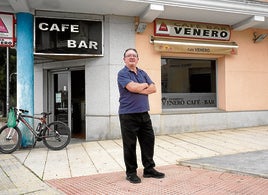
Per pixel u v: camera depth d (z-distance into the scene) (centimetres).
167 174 479
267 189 390
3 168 545
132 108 441
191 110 1012
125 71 450
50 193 404
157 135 920
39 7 796
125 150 446
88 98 900
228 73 1028
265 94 1088
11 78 2253
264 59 1090
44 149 738
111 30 878
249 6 909
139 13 873
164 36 936
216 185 414
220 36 1005
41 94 1011
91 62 896
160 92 935
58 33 829
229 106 1027
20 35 773
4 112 2500
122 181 446
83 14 856
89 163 578
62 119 1010
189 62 1034
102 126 879
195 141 800
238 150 667
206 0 852
